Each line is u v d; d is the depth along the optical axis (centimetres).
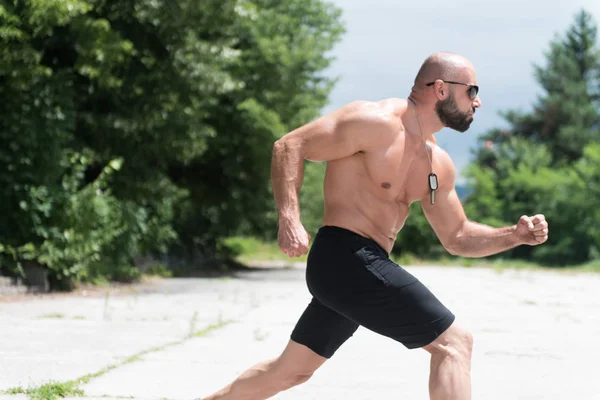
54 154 1697
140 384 739
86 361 865
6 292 1617
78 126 2092
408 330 443
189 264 3070
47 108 1684
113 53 1780
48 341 1013
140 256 2559
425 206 499
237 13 2138
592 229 4716
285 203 441
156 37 2125
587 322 1393
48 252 1681
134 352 938
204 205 3158
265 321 1298
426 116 473
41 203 1684
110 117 2061
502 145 6153
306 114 3158
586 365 920
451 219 497
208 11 2098
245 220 3152
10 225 1675
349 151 457
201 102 2297
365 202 462
